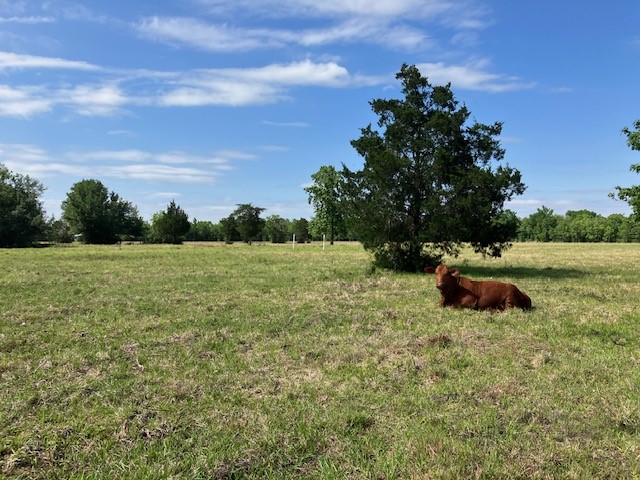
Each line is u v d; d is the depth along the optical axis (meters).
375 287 15.04
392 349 7.39
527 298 10.93
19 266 22.58
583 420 4.66
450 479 3.61
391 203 19.19
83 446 4.19
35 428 4.48
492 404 5.09
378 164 18.86
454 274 11.09
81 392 5.47
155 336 8.25
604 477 3.70
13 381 5.86
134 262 25.52
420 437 4.26
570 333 8.33
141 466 3.79
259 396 5.36
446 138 19.30
